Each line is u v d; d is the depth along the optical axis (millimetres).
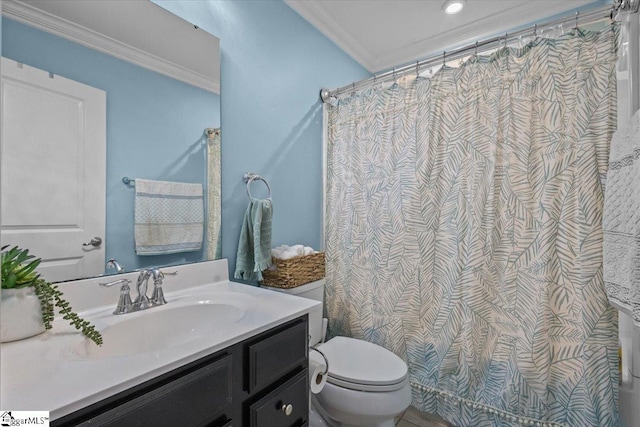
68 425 529
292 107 1836
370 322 1774
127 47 1126
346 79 2342
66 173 972
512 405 1350
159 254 1206
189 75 1310
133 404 601
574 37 1298
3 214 848
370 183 1822
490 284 1457
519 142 1396
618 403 1255
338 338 1663
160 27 1222
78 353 759
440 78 1604
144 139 1167
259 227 1442
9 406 513
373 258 1788
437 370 1556
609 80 1237
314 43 2016
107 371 623
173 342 1029
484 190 1470
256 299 1128
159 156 1210
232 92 1488
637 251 885
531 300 1345
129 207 1124
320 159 2062
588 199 1248
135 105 1144
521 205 1387
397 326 1678
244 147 1543
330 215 2002
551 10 1981
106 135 1066
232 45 1493
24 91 891
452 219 1551
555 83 1320
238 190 1511
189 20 1318
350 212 1896
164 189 1226
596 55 1261
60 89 964
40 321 822
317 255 1680
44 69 933
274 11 1725
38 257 912
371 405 1239
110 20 1086
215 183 1404
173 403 664
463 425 1464
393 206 1729
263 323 893
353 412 1261
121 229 1103
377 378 1280
